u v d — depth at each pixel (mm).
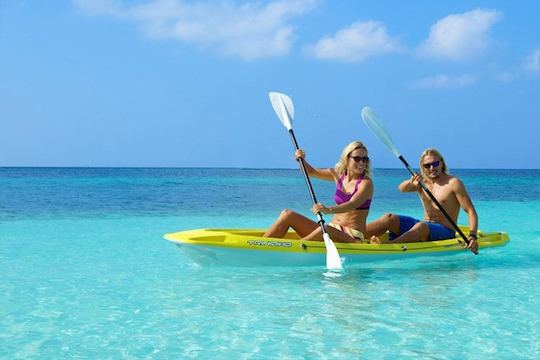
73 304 4812
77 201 18312
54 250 8039
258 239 6148
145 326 4148
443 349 3615
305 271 6168
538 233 10594
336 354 3523
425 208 7523
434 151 7238
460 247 7156
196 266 6617
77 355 3539
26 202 17562
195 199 20312
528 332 3973
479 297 5012
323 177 7023
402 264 6676
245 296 5055
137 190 26359
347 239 6438
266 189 28734
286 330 4016
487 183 40812
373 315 4398
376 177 56844
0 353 3574
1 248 8219
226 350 3611
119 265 6750
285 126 7691
